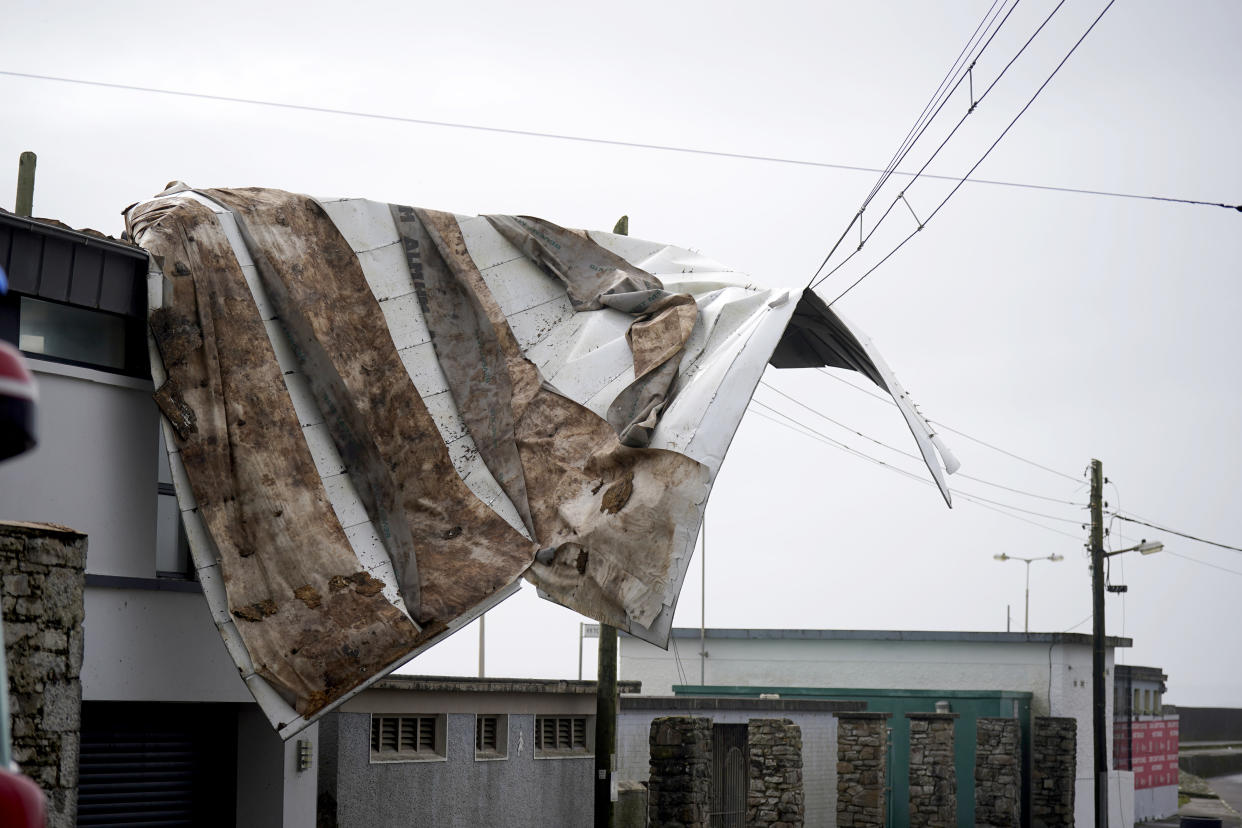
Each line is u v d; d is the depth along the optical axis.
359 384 13.56
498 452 14.16
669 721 20.84
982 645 40.81
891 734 35.59
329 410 13.25
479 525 13.61
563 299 15.73
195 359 12.62
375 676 12.27
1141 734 48.00
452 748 18.50
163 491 13.57
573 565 13.62
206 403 12.55
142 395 13.19
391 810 17.34
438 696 18.27
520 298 15.41
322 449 13.16
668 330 15.26
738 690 38.59
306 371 13.30
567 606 13.50
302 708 11.95
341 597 12.47
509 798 19.45
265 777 14.05
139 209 13.82
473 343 14.72
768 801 23.98
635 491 13.98
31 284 11.80
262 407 12.86
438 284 14.85
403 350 14.29
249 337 13.03
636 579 13.69
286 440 12.87
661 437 14.24
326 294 13.79
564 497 14.02
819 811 28.59
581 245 16.19
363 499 13.14
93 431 12.67
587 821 20.98
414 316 14.52
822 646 42.19
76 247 12.09
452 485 13.76
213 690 13.50
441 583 12.95
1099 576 32.94
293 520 12.59
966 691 37.66
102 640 12.48
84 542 10.37
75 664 10.20
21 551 9.73
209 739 14.06
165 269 12.67
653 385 14.74
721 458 14.02
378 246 14.66
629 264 16.30
